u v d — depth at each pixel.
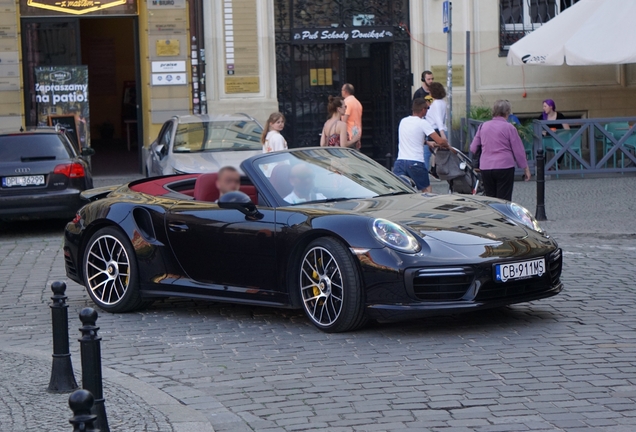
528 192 16.92
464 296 7.09
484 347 6.92
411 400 5.72
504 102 12.94
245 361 6.80
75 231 8.95
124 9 20.41
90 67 28.03
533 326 7.52
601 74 21.80
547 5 21.72
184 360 6.89
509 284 7.21
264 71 20.64
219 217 8.02
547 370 6.27
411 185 8.80
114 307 8.62
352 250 7.21
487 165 12.92
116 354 7.14
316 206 7.75
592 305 8.23
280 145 13.56
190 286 8.21
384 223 7.27
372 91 21.84
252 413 5.60
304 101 21.36
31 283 10.35
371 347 7.04
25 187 13.64
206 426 5.20
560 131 18.69
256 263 7.79
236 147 15.46
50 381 5.97
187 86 20.28
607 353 6.64
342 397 5.84
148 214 8.48
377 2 21.30
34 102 20.16
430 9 21.23
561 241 12.12
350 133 16.47
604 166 18.80
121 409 5.54
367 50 21.80
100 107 28.22
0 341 7.74
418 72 21.36
